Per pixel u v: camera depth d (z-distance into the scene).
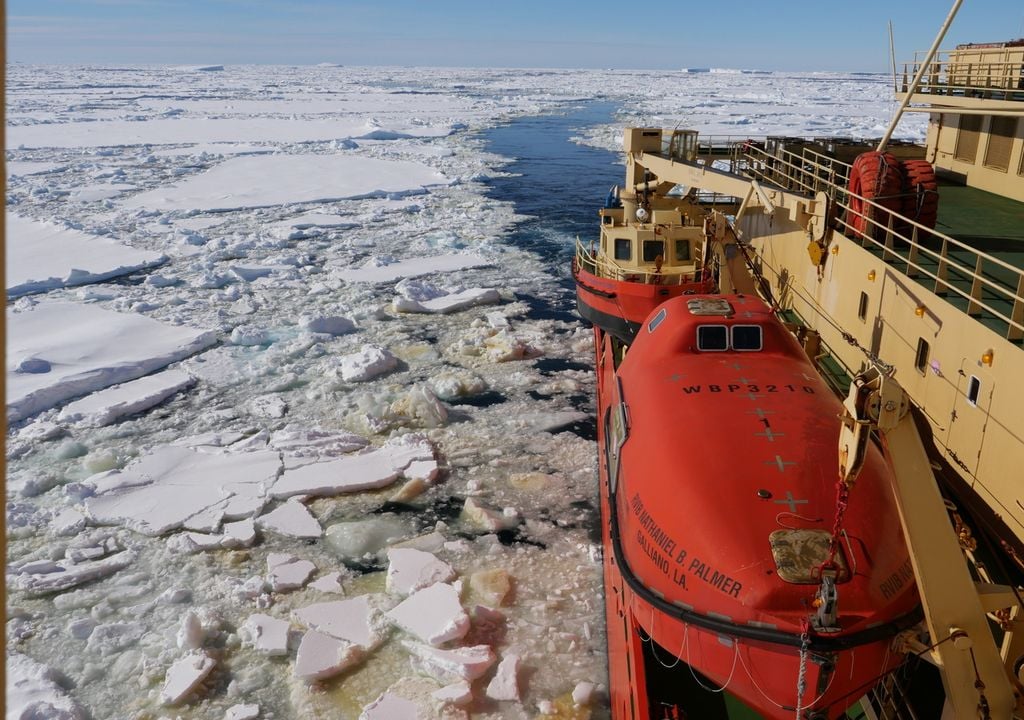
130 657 6.98
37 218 27.73
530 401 12.41
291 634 7.17
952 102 11.70
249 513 9.25
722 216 10.75
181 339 15.42
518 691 6.52
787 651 4.39
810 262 10.44
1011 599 4.80
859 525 4.77
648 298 11.73
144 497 9.60
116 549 8.66
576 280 13.49
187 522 9.07
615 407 7.01
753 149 15.45
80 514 9.23
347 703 6.49
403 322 16.62
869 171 8.84
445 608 7.35
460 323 16.53
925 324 7.12
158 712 6.41
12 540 8.80
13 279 19.78
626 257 12.59
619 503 6.04
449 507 9.45
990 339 6.00
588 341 15.06
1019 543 5.57
